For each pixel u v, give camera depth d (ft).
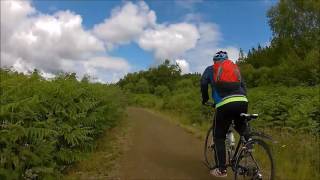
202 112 27.37
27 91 10.14
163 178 10.92
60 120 11.36
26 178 9.11
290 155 12.73
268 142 14.12
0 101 9.02
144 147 15.65
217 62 9.87
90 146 13.99
